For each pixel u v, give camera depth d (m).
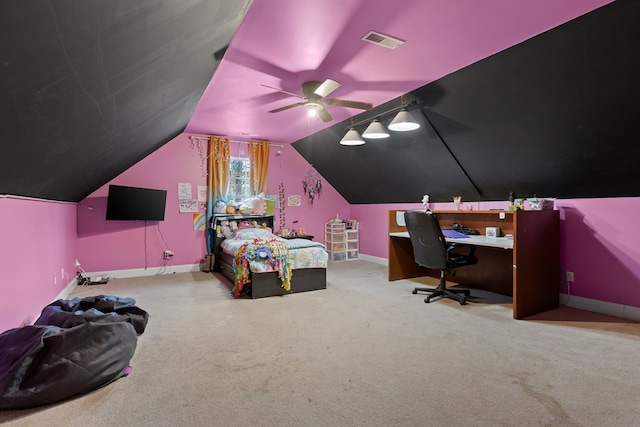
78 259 4.73
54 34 1.04
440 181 4.57
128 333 2.16
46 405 1.76
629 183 2.92
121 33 1.32
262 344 2.55
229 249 4.70
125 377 2.06
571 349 2.41
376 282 4.62
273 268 3.90
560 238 3.48
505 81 2.80
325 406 1.75
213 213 5.55
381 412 1.70
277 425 1.61
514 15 2.11
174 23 1.56
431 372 2.10
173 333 2.77
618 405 1.74
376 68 2.92
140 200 4.89
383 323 2.99
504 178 3.80
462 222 4.57
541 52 2.44
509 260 3.94
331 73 3.03
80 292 4.12
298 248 4.14
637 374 2.05
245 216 5.64
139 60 1.70
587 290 3.31
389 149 4.64
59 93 1.45
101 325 2.02
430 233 3.53
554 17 2.13
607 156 2.81
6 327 2.33
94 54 1.34
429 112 3.60
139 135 3.37
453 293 3.82
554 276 3.40
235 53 2.64
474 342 2.56
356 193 6.44
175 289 4.27
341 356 2.34
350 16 2.13
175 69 2.21
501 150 3.47
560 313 3.23
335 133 5.15
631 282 3.02
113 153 3.34
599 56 2.25
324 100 3.22
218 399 1.82
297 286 4.09
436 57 2.71
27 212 2.73
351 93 3.57
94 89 1.66
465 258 3.72
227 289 4.27
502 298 3.82
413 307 3.46
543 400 1.79
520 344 2.51
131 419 1.66
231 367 2.19
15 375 1.72
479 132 3.44
